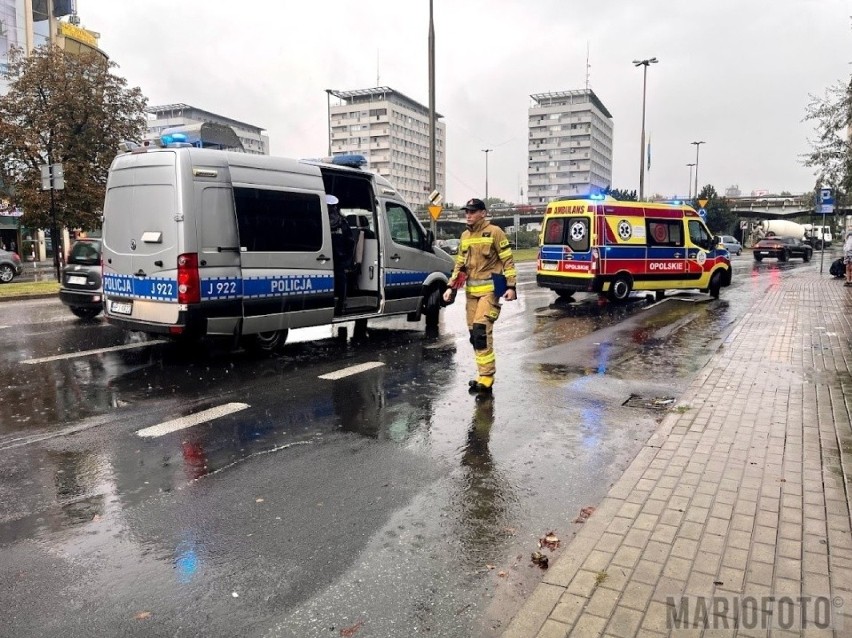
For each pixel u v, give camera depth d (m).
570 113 144.12
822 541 3.38
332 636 2.72
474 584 3.13
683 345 9.64
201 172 7.47
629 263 14.97
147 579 3.15
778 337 9.84
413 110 147.00
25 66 23.05
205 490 4.21
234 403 6.24
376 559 3.36
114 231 8.09
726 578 3.04
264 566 3.28
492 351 6.79
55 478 4.38
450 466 4.67
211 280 7.52
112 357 8.36
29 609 2.90
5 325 11.11
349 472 4.54
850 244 19.20
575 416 5.93
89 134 23.41
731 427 5.32
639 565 3.16
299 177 8.60
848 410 5.83
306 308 8.68
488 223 6.73
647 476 4.28
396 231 10.26
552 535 3.62
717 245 16.77
